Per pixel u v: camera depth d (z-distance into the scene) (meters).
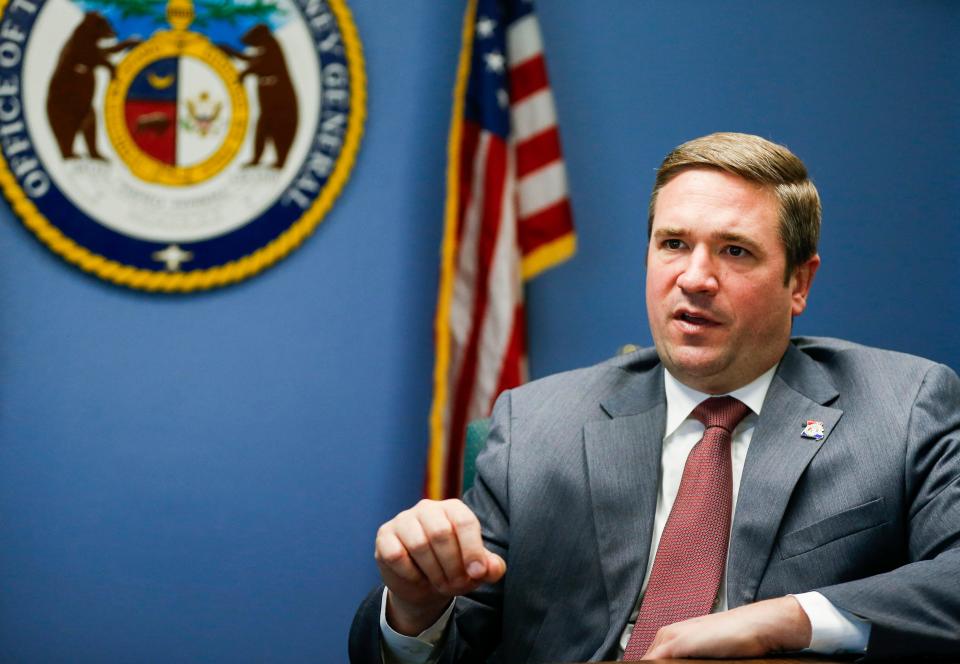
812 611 1.27
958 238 3.58
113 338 3.32
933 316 3.54
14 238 3.30
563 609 1.58
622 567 1.56
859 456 1.54
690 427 1.67
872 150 3.57
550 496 1.65
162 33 3.37
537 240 3.35
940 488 1.49
